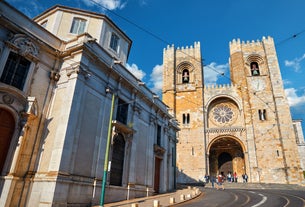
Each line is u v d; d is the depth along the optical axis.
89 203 14.17
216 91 48.00
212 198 19.06
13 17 13.73
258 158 39.62
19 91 13.22
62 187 12.48
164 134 26.75
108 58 18.39
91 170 14.88
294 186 31.91
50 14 21.92
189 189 28.88
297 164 37.34
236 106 46.66
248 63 48.56
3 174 12.20
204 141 43.47
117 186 16.84
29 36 14.12
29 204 12.45
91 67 16.25
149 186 21.27
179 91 50.28
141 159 20.86
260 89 45.06
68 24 21.19
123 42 25.02
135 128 20.38
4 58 12.78
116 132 17.59
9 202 11.64
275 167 38.22
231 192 24.45
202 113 46.12
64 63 15.91
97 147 15.71
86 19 22.02
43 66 15.06
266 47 48.62
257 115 42.81
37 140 13.85
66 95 14.54
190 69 52.50
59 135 13.46
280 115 41.53
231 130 43.19
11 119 13.08
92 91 16.03
